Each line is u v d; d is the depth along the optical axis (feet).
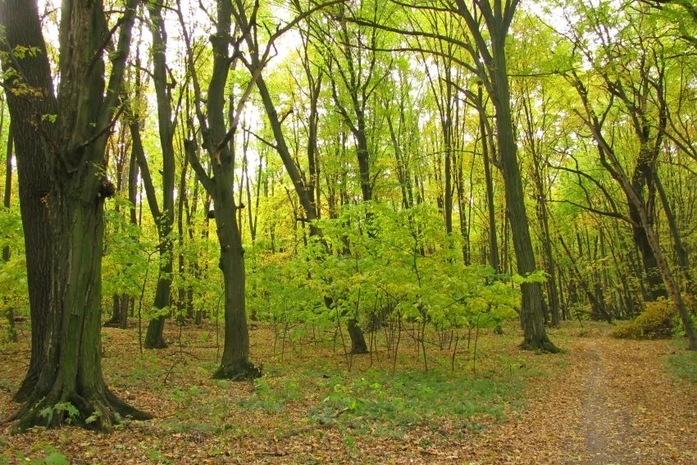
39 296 27.12
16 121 27.81
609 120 91.35
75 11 21.98
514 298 39.55
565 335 77.82
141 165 57.26
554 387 36.29
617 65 53.78
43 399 20.75
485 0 57.67
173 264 56.29
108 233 44.57
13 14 27.81
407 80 92.89
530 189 108.78
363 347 53.78
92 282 22.04
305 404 27.58
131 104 27.50
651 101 61.77
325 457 18.44
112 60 23.39
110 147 68.13
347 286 41.68
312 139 73.10
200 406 25.43
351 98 67.62
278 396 28.91
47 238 27.40
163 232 54.39
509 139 57.26
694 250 104.37
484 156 76.43
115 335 60.34
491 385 35.68
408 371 40.91
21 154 27.96
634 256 117.39
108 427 20.30
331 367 42.24
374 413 25.16
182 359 44.32
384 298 44.27
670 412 28.60
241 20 51.78
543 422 26.43
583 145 99.09
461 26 74.54
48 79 28.37
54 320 21.52
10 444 18.03
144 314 47.83
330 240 45.37
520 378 38.99
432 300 37.58
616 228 109.70
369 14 65.10
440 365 45.01
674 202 104.63
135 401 26.53
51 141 21.04
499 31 57.26
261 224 116.26
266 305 52.60
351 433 21.77
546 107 90.94
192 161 36.60
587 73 58.23
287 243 83.25
